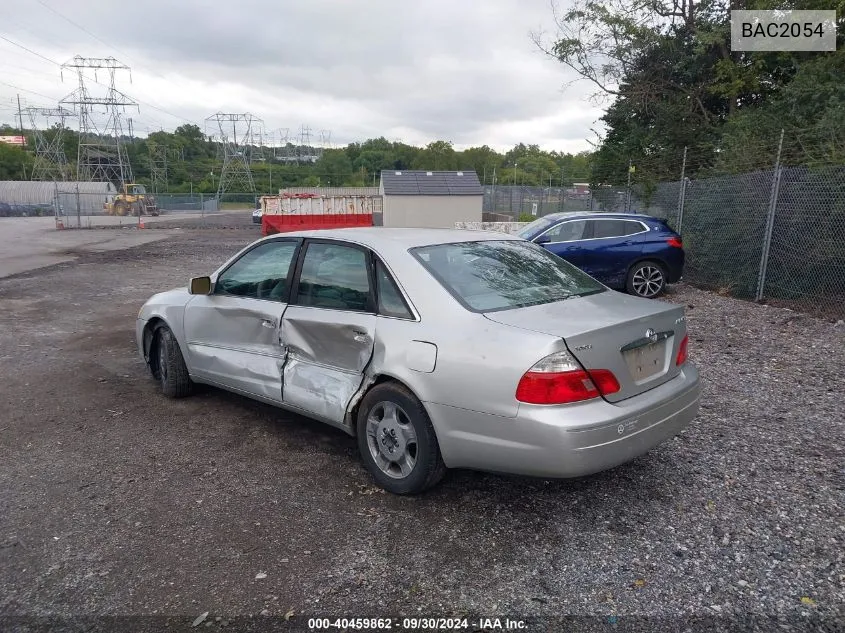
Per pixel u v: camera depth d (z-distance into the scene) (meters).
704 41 17.36
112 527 3.43
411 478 3.63
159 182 105.06
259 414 5.20
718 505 3.61
